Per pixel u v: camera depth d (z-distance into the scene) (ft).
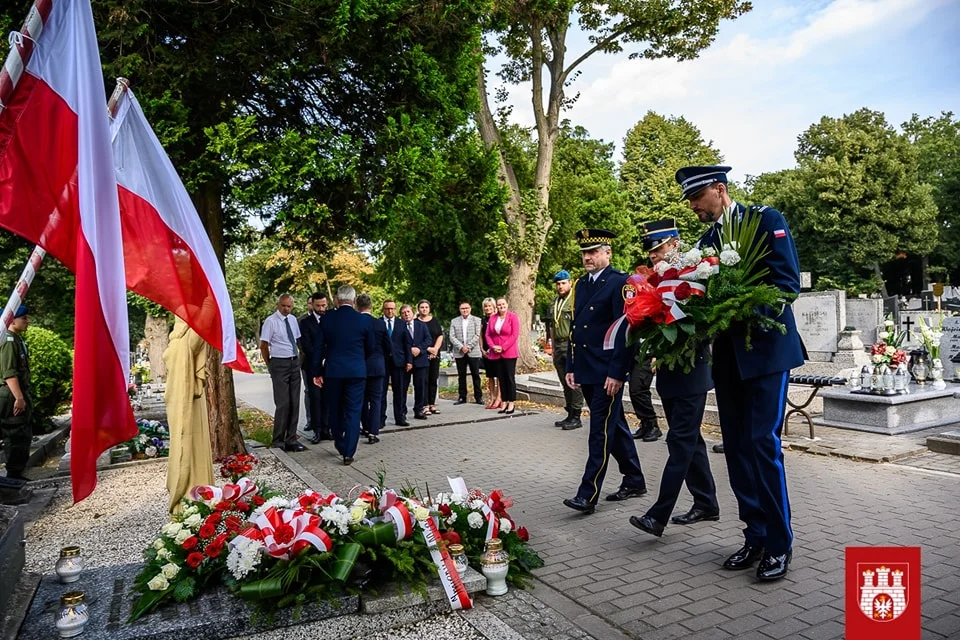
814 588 13.06
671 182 147.74
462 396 46.80
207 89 23.40
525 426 35.76
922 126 197.98
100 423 10.94
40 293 82.02
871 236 134.41
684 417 15.60
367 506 13.48
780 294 12.84
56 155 11.42
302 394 51.24
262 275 124.77
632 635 11.53
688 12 56.44
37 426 36.99
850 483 20.93
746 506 14.53
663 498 15.81
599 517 18.66
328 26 22.79
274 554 12.05
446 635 11.72
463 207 45.44
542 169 62.18
